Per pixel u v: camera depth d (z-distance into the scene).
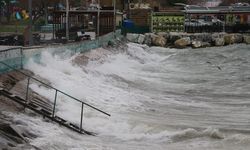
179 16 94.00
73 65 36.84
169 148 19.69
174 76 46.62
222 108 29.91
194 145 20.17
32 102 23.34
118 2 100.81
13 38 50.16
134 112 27.42
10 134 17.91
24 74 26.22
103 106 28.00
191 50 79.94
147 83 40.59
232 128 23.30
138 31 93.06
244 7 102.00
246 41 88.50
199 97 34.41
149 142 20.73
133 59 58.75
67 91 28.59
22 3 82.81
